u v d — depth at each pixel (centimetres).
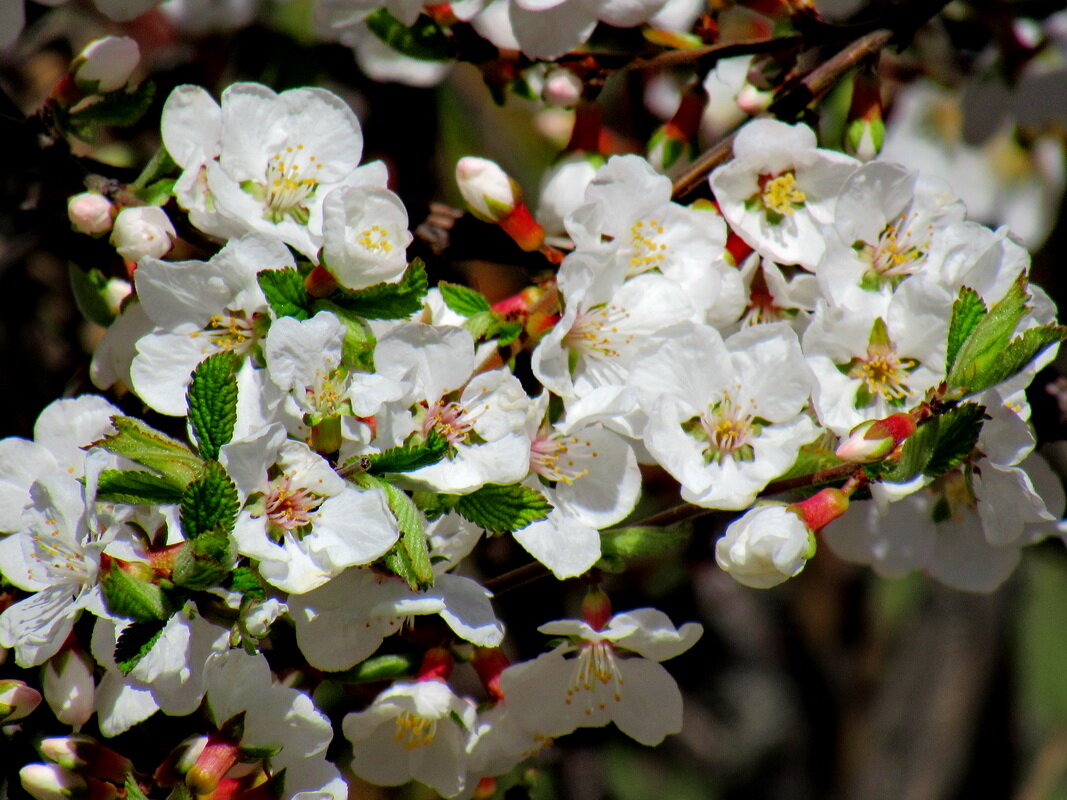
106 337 79
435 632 79
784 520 76
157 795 77
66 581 76
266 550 75
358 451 76
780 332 77
